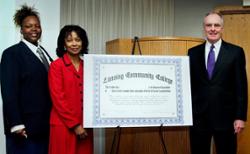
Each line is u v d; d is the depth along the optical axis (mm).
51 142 2371
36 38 2543
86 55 2471
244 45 3418
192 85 2660
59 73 2383
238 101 2498
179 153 2947
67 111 2334
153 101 2535
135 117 2498
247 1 3416
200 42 3076
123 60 2525
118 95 2492
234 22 3438
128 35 4301
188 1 4559
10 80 2350
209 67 2562
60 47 2510
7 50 2432
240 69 2520
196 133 2617
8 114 2334
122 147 2979
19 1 3275
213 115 2521
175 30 4547
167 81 2566
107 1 4230
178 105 2561
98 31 4199
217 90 2508
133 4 4324
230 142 2568
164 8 4434
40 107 2447
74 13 4129
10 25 3219
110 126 2453
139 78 2533
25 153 2422
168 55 2707
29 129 2408
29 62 2432
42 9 3396
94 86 2461
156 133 2949
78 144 2439
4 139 3178
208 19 2551
